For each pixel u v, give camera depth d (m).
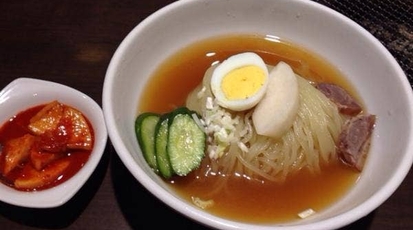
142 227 0.34
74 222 0.34
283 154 0.36
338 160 0.37
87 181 0.35
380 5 0.48
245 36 0.42
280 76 0.35
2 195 0.33
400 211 0.35
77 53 0.43
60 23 0.45
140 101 0.38
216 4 0.40
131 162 0.29
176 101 0.39
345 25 0.39
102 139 0.36
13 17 0.45
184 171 0.33
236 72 0.36
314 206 0.34
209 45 0.42
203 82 0.39
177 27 0.40
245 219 0.33
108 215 0.34
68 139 0.36
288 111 0.34
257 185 0.35
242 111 0.36
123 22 0.45
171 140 0.34
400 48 0.45
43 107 0.39
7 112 0.38
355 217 0.28
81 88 0.41
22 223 0.34
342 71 0.40
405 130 0.33
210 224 0.27
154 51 0.39
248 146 0.36
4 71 0.42
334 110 0.38
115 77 0.34
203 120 0.36
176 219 0.34
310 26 0.41
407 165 0.30
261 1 0.40
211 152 0.35
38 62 0.42
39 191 0.34
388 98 0.36
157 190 0.28
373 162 0.35
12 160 0.35
